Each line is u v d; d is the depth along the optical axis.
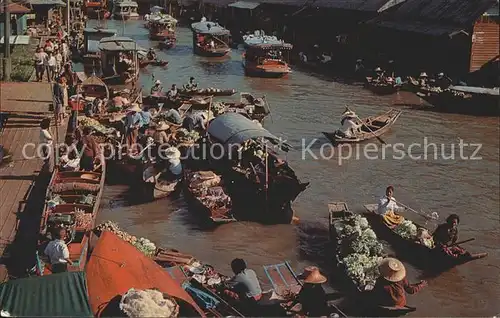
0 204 17.67
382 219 18.95
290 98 39.41
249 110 31.91
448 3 45.09
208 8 82.75
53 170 19.94
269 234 19.16
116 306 11.06
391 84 40.59
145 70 47.28
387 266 14.09
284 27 62.09
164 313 10.55
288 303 13.73
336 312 13.41
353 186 23.75
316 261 17.55
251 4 70.44
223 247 18.19
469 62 40.88
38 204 17.86
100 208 20.41
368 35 50.72
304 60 51.62
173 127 26.97
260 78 45.94
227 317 12.25
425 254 17.31
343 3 54.47
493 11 41.03
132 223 19.48
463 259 16.92
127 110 27.86
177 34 70.12
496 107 35.78
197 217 20.06
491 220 21.14
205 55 53.97
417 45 45.50
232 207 20.61
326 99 39.38
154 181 21.25
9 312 9.84
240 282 13.52
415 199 22.75
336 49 53.69
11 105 26.48
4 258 14.87
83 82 31.91
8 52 30.27
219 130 22.05
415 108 37.44
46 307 9.99
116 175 22.84
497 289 16.47
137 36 66.12
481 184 24.56
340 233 17.23
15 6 34.78
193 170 22.98
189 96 34.91
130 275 11.93
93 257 12.15
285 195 19.69
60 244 13.98
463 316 15.13
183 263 15.64
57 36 45.12
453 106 36.31
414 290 14.75
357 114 35.47
